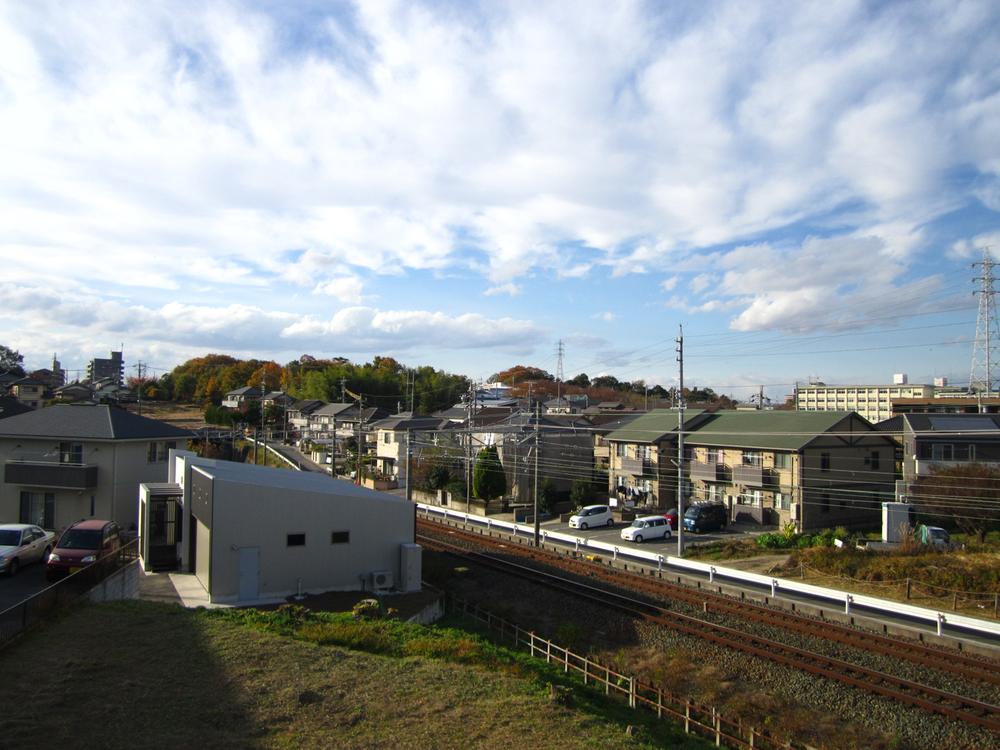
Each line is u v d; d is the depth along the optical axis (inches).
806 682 561.9
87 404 1127.0
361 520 776.3
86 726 328.5
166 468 1125.7
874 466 1387.8
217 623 526.6
